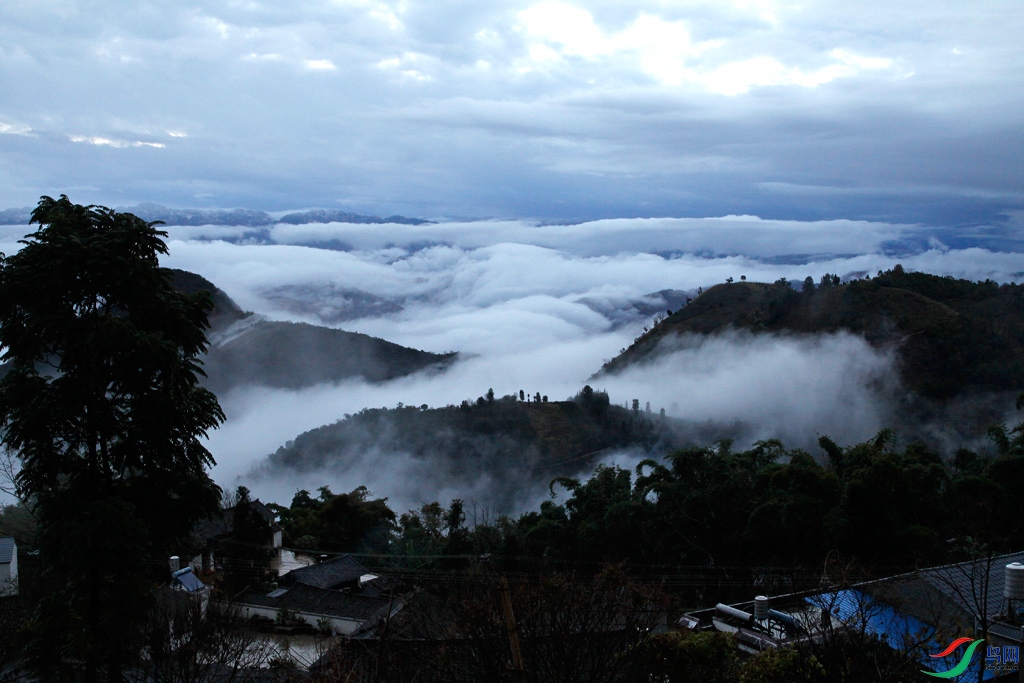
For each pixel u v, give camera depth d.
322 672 11.63
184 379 12.59
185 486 12.85
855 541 22.41
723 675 11.59
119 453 12.24
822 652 11.38
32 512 12.38
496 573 11.70
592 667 9.24
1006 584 12.30
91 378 11.36
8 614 15.13
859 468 26.25
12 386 11.77
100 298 12.12
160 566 21.08
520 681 6.88
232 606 16.89
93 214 12.20
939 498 23.58
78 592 11.88
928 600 13.04
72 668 11.94
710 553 28.55
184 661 11.81
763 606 15.09
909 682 11.03
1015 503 22.89
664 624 14.12
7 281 11.24
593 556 29.47
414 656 11.52
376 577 31.86
